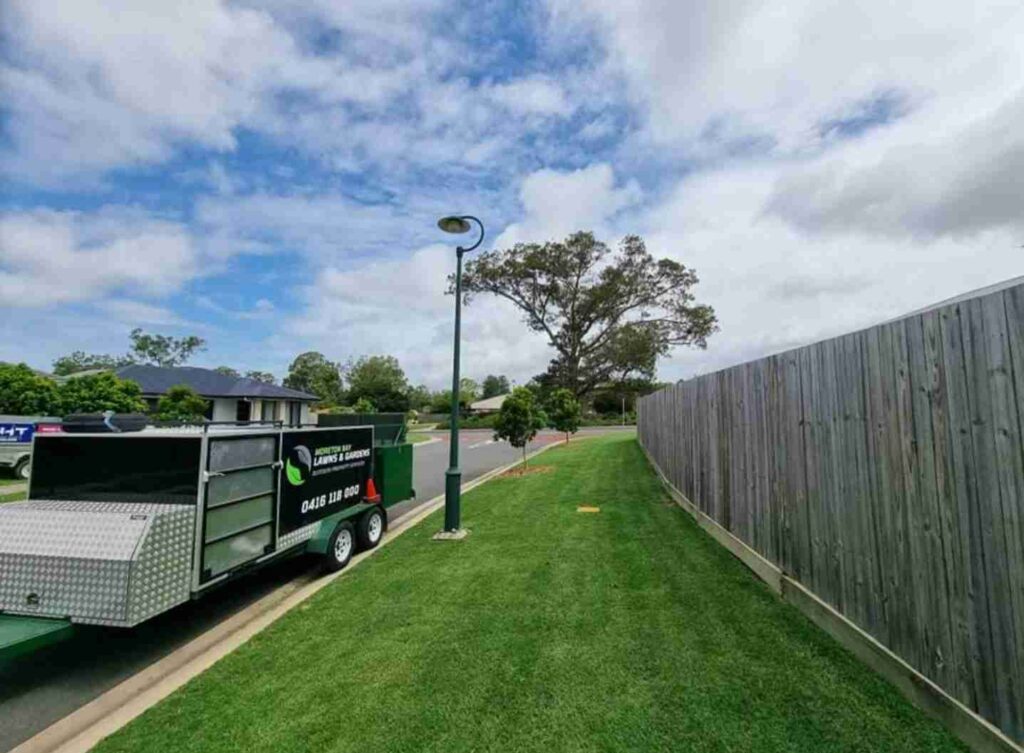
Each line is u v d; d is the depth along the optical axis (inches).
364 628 160.2
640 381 2054.6
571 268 1755.7
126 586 137.4
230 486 174.7
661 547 230.4
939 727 95.0
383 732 105.3
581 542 245.0
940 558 96.0
